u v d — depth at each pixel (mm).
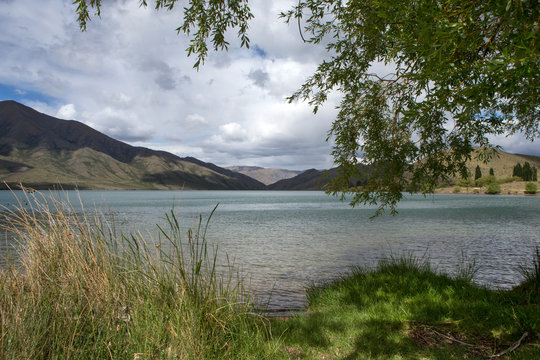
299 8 4340
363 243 20812
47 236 3432
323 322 5176
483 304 5293
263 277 11188
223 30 4328
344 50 4891
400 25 2279
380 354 3996
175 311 3273
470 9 1835
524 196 143000
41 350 2580
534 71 1641
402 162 4977
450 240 22125
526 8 1671
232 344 3480
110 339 2936
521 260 14680
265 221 38969
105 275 3330
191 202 102562
